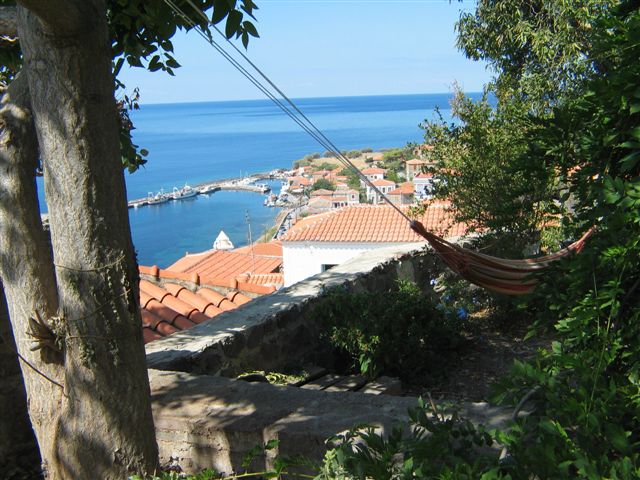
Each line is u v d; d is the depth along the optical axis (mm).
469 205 7168
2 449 3812
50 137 2834
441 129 7594
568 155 3518
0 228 3113
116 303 2934
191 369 4691
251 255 27969
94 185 2857
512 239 6852
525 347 6266
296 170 120812
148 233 71812
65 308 2941
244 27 4328
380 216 21469
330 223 21453
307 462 2650
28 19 2770
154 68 5184
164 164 144875
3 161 3062
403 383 5582
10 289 3139
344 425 3242
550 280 3184
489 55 11117
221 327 5285
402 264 7539
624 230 2793
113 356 2949
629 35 2998
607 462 2074
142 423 3051
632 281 2924
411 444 2438
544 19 10164
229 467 3414
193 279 8539
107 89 2885
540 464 2141
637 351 2668
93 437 2975
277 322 5527
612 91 3018
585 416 2244
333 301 5625
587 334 2686
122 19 4770
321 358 5953
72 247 2877
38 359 3076
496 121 7238
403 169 75688
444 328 5988
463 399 5223
